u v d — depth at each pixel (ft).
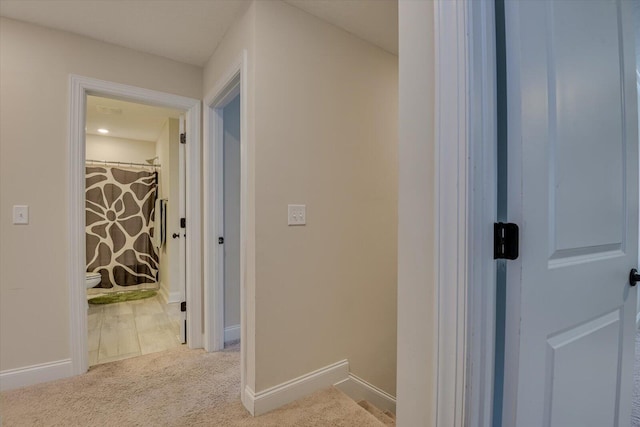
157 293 13.97
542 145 2.54
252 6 5.55
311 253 6.16
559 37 2.70
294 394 5.85
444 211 2.49
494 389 2.55
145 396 6.00
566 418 2.81
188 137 8.30
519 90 2.43
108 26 6.59
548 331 2.61
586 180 2.91
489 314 2.44
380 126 7.30
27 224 6.34
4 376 6.14
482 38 2.44
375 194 7.22
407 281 2.84
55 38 6.64
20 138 6.30
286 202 5.81
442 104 2.51
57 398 5.90
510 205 2.46
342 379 6.57
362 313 6.99
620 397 3.47
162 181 13.79
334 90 6.51
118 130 13.88
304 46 6.07
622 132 3.37
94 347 8.40
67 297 6.69
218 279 8.07
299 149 5.98
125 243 14.23
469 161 2.37
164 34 6.88
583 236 2.86
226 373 6.90
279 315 5.72
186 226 8.50
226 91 7.15
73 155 6.75
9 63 6.22
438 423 2.54
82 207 6.88
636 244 3.60
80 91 6.87
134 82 7.48
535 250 2.47
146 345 8.52
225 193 8.79
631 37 3.53
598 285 3.09
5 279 6.17
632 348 3.61
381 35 6.85
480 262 2.39
